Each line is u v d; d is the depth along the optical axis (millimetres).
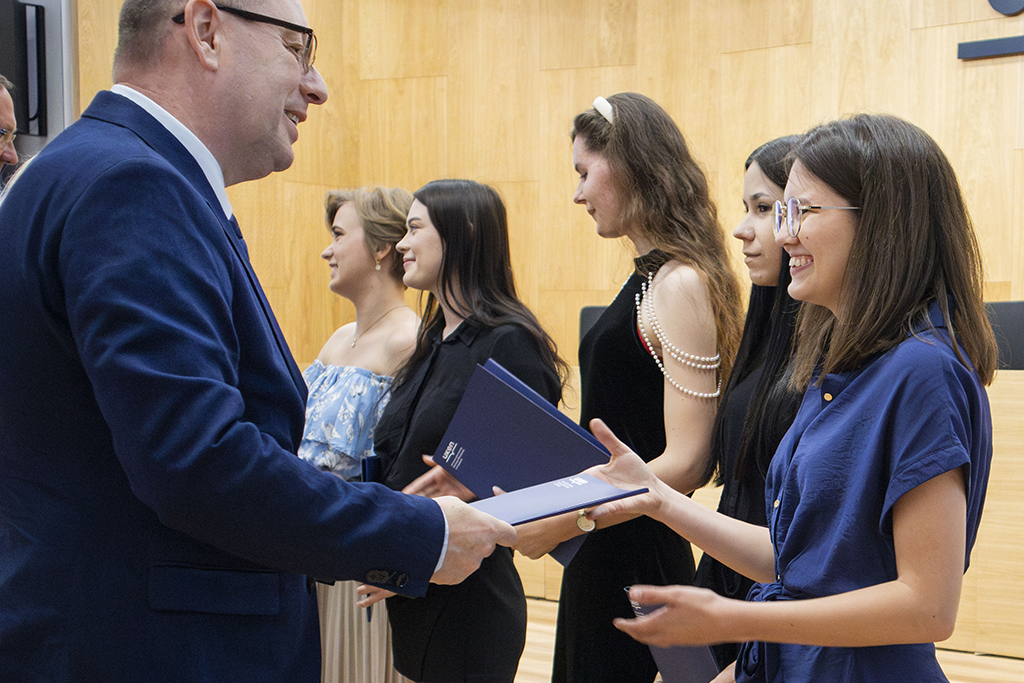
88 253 960
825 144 1226
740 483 1659
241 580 1073
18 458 1062
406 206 2697
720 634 1091
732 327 1890
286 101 1240
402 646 1946
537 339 2084
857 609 1061
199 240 1021
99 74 4488
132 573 1025
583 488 1363
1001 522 3395
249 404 1087
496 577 1952
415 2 6391
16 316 1029
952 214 1185
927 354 1106
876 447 1111
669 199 1922
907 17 5301
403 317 2646
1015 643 3365
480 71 6273
